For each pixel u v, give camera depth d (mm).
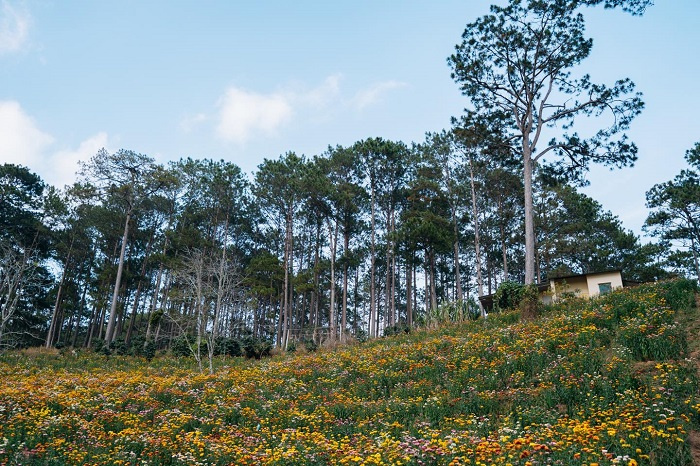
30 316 41156
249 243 54062
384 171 42469
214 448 8492
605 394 9234
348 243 43188
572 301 21469
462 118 30172
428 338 21344
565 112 28172
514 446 7062
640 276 42125
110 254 47906
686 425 7676
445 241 35844
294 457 7832
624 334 12516
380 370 15398
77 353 28766
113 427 10461
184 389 16438
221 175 44250
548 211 43719
